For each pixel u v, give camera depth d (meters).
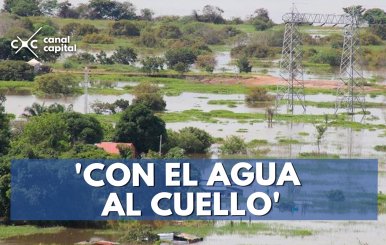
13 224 140.50
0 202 141.62
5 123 170.50
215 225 139.88
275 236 135.38
